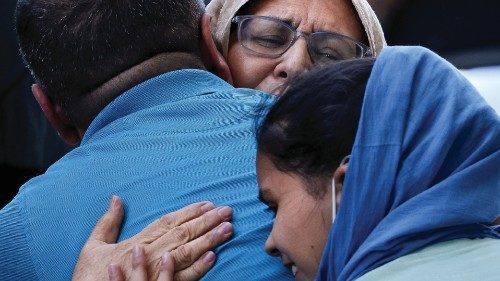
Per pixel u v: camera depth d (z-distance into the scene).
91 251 2.74
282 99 2.33
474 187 2.16
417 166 2.15
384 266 2.12
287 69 3.77
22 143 5.74
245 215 2.72
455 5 5.84
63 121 3.24
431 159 2.15
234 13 3.88
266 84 3.83
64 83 3.10
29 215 2.88
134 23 3.06
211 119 2.93
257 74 3.84
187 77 3.04
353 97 2.26
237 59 3.88
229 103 2.96
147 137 2.92
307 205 2.28
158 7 3.09
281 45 3.83
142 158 2.88
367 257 2.13
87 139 3.05
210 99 2.97
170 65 3.08
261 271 2.63
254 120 2.58
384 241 2.12
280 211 2.31
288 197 2.30
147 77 3.05
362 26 3.96
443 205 2.12
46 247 2.83
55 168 3.00
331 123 2.24
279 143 2.29
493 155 2.19
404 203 2.15
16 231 2.87
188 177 2.81
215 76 3.09
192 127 2.92
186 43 3.13
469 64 5.97
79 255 2.77
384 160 2.15
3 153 5.74
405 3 5.85
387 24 5.93
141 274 2.63
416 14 5.88
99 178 2.88
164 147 2.88
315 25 3.84
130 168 2.87
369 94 2.21
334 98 2.26
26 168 5.78
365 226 2.16
